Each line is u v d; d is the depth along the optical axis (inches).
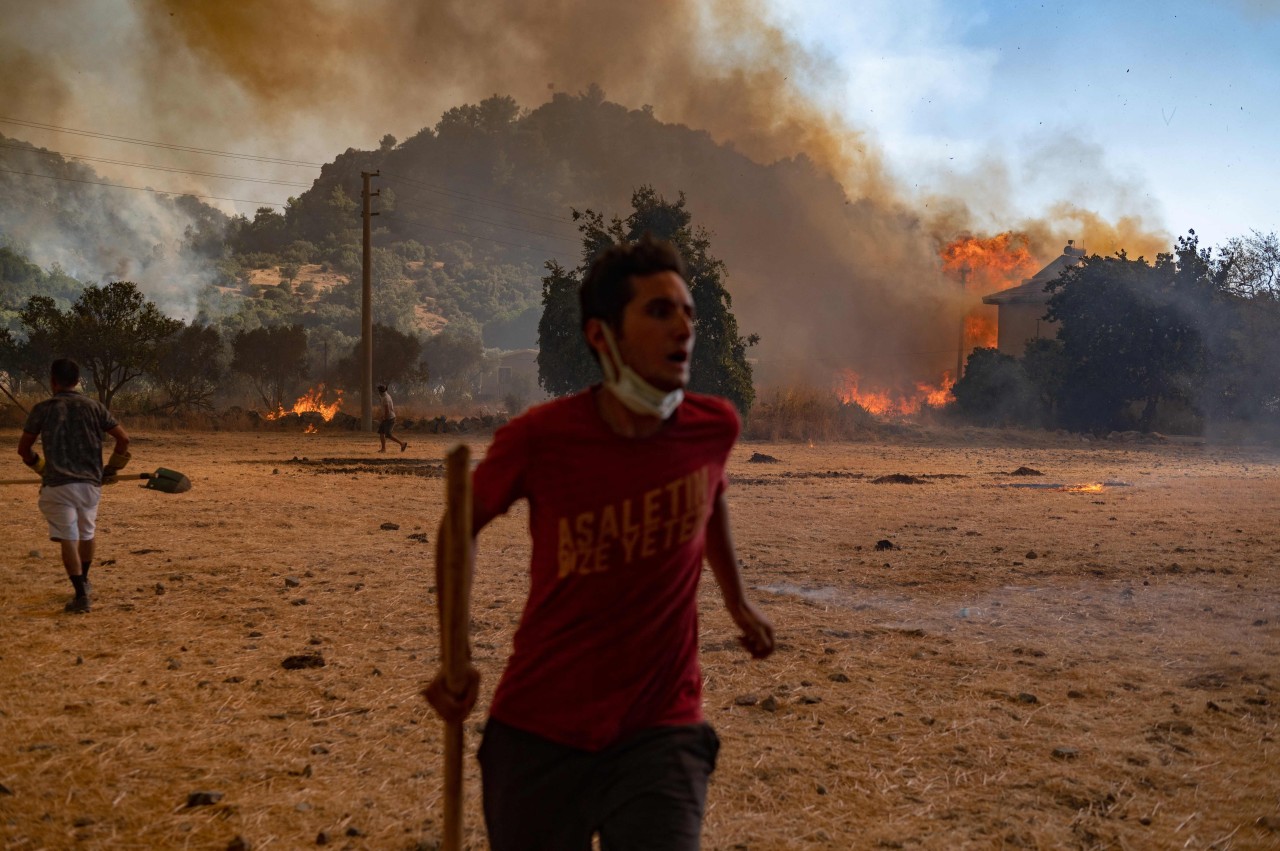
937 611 315.9
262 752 187.0
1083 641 280.2
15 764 178.1
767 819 161.2
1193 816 164.6
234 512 531.5
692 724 98.4
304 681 231.3
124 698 216.5
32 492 598.5
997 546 451.2
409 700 218.8
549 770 95.2
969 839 155.0
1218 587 361.7
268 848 150.1
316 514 532.4
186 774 175.8
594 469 92.4
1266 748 196.2
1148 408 1710.1
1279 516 585.0
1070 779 178.9
